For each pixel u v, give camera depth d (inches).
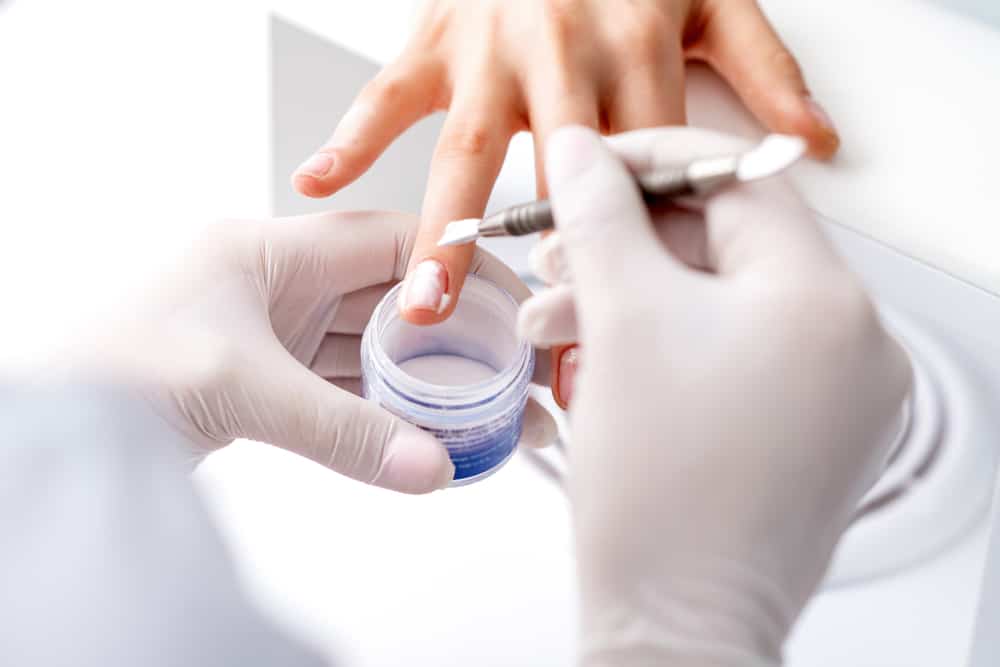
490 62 37.4
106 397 26.6
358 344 39.4
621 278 22.4
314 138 42.8
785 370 21.6
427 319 31.0
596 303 22.4
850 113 37.8
